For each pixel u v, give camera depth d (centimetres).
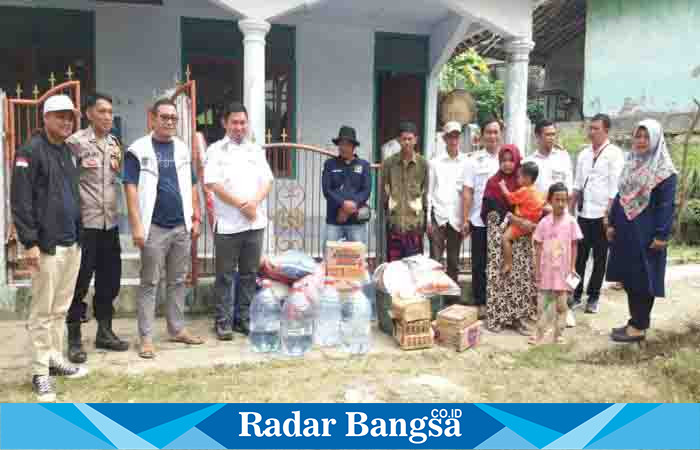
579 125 1223
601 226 585
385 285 523
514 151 530
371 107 930
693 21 1062
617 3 1166
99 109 439
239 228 493
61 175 387
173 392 396
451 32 873
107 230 452
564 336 534
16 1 775
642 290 497
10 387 399
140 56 820
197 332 526
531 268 548
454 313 509
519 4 676
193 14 831
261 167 503
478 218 564
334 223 548
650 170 488
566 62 1527
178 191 462
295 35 884
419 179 556
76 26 800
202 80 852
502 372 455
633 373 462
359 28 909
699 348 513
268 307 486
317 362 461
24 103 534
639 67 1144
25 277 554
